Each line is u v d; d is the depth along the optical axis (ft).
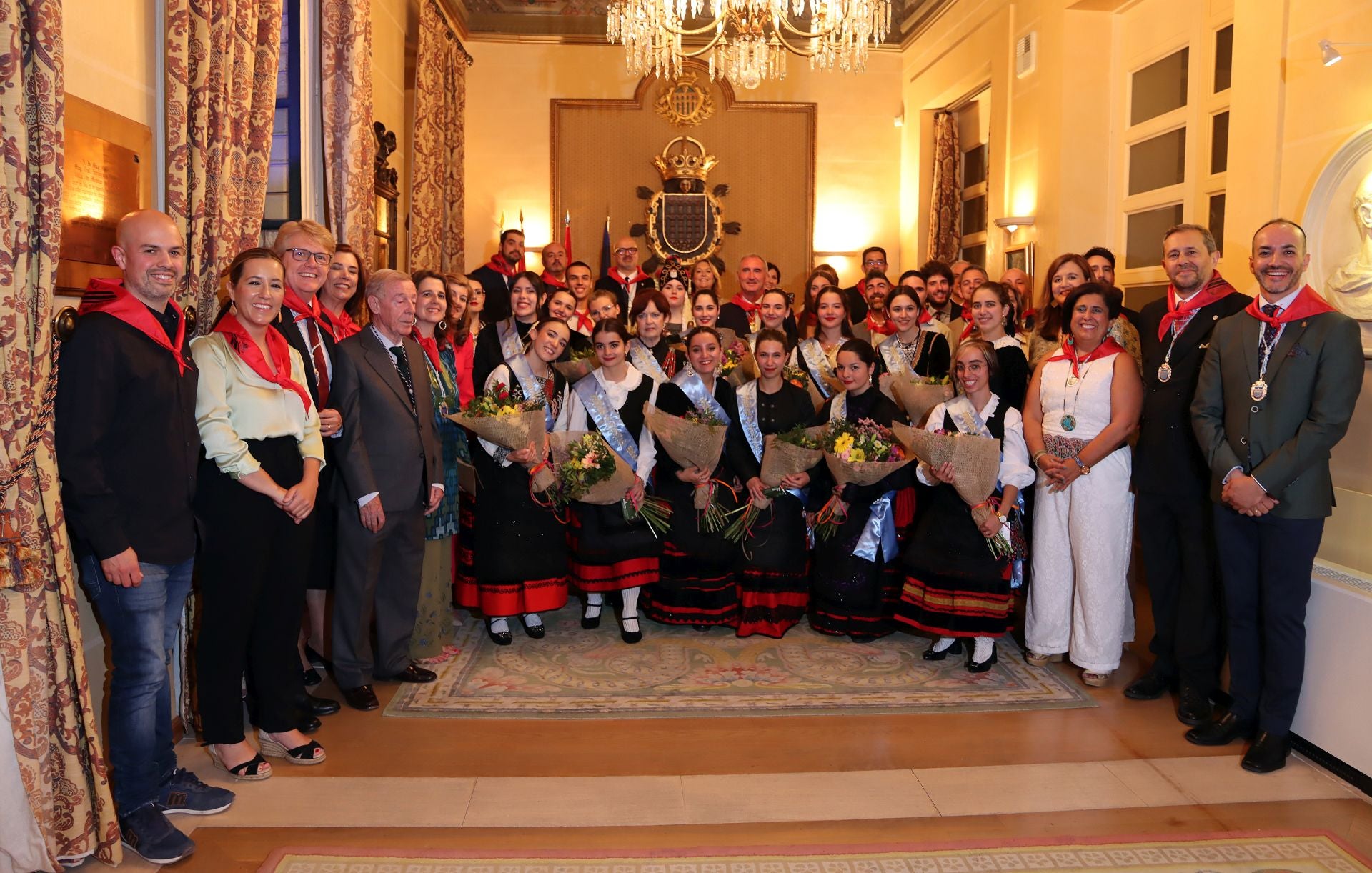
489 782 9.72
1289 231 9.95
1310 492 9.85
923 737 10.88
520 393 13.44
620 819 9.00
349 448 11.13
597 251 32.58
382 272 11.62
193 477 8.93
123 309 8.25
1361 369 9.68
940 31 29.45
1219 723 10.83
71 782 7.98
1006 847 8.46
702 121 32.55
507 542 13.57
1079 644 12.48
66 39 9.09
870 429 13.09
